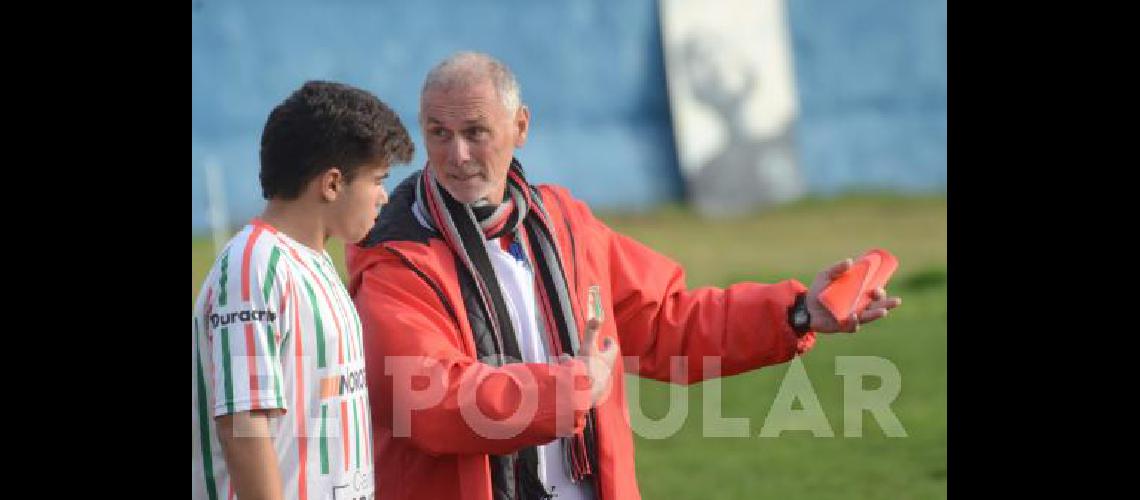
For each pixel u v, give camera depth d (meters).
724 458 27.25
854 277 15.75
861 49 65.81
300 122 13.14
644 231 57.09
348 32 62.97
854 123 65.12
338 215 13.37
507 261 15.13
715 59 64.06
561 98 64.19
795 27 65.44
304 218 13.29
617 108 64.69
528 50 64.19
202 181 58.09
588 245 15.81
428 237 14.84
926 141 65.00
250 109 61.09
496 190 15.05
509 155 14.75
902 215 58.12
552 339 15.16
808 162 64.19
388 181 55.62
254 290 12.65
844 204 61.22
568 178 62.66
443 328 14.50
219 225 56.88
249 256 12.74
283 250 12.91
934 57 66.00
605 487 15.09
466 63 14.59
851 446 27.70
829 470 26.11
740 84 63.97
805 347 16.05
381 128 13.33
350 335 13.33
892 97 65.81
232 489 12.89
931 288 43.22
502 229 15.08
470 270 14.73
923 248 50.62
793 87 64.88
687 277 47.16
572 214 15.91
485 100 14.44
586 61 64.44
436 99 14.48
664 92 64.94
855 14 65.88
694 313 16.20
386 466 14.71
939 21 66.25
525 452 14.76
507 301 15.02
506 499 14.63
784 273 47.50
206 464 13.00
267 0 61.84
